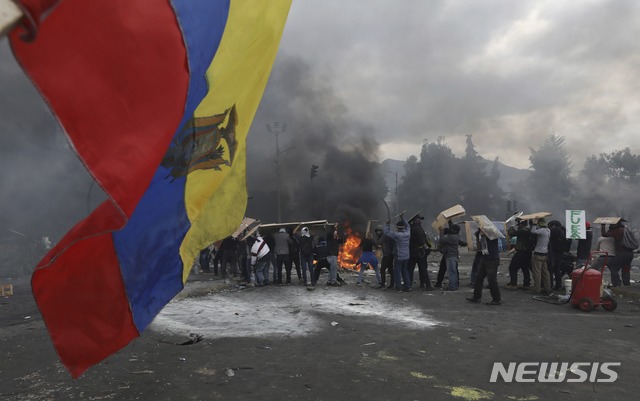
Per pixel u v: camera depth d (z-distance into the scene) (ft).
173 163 9.68
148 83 6.98
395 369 16.26
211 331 22.26
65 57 5.97
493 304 28.91
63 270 8.30
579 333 21.44
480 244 31.22
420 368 16.38
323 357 17.75
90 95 6.24
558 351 18.44
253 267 39.29
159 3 7.23
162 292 9.87
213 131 10.52
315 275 39.99
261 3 10.66
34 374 15.93
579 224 34.91
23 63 5.58
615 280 35.50
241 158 11.71
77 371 8.41
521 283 39.78
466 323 23.70
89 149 6.22
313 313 26.73
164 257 9.79
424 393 13.98
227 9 9.43
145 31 6.98
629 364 16.75
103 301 8.73
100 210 7.63
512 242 37.04
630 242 34.65
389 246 37.04
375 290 36.09
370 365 16.74
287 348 19.11
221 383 14.85
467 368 16.37
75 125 6.08
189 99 8.72
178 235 9.95
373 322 24.13
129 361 17.25
